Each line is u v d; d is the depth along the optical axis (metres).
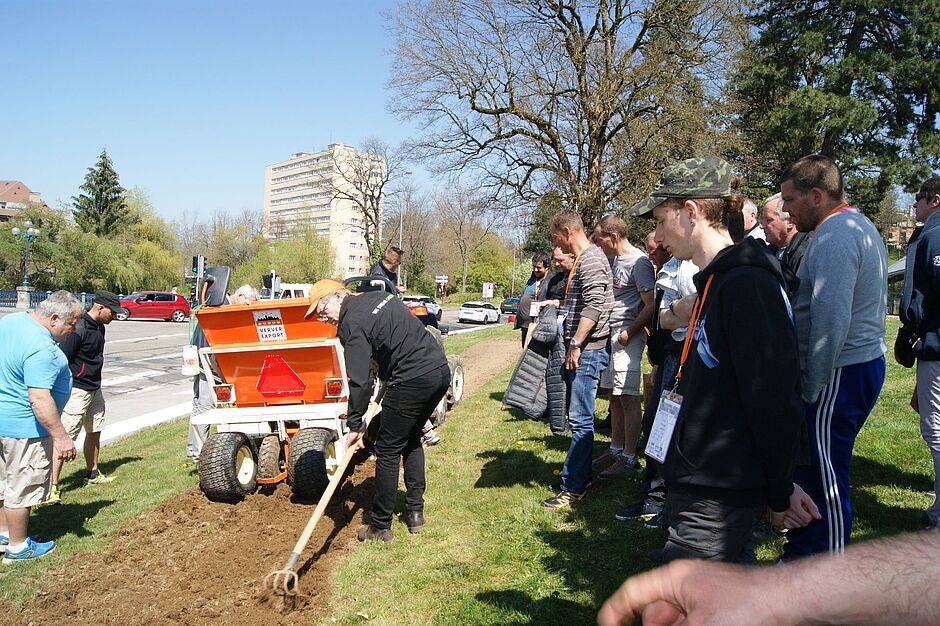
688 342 2.35
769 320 2.03
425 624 3.47
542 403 5.21
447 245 84.81
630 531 4.41
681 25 19.59
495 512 4.96
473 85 21.70
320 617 3.58
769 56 26.42
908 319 4.08
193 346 6.84
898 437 5.84
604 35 20.36
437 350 4.52
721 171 2.36
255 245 80.81
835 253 2.77
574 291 4.88
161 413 10.89
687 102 19.84
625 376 5.42
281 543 4.61
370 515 5.05
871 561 0.80
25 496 4.45
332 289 4.54
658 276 4.21
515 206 23.12
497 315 45.59
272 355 5.83
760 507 2.13
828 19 24.88
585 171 22.17
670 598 0.92
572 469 4.93
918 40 23.86
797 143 25.41
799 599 0.80
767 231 3.78
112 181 71.88
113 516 5.38
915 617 0.75
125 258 54.44
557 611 3.49
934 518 3.92
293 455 5.43
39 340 4.32
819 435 2.89
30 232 46.50
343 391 5.77
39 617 3.67
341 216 122.88
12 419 4.36
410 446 4.73
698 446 2.15
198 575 4.14
